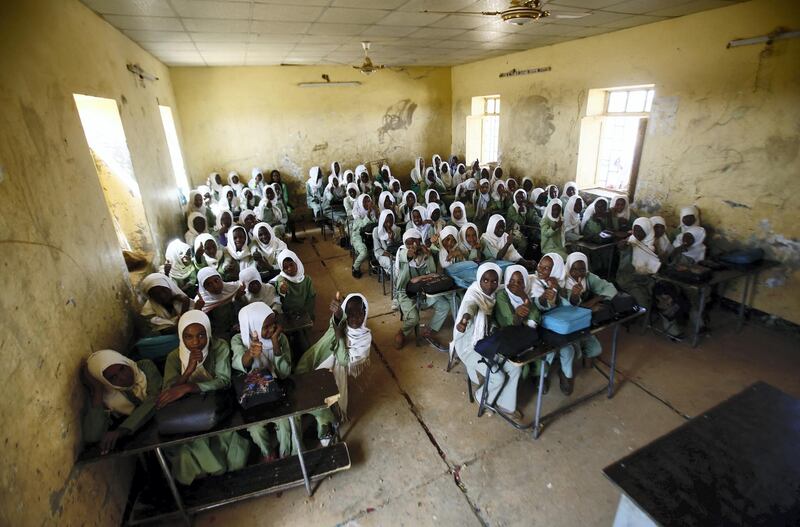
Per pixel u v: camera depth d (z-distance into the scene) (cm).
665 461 174
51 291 234
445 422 353
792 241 454
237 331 346
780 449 179
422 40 657
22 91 243
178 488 283
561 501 281
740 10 462
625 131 684
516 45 735
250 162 982
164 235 554
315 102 995
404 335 469
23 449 186
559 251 587
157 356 320
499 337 304
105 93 396
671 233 551
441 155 1163
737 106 481
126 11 405
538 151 826
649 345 452
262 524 272
